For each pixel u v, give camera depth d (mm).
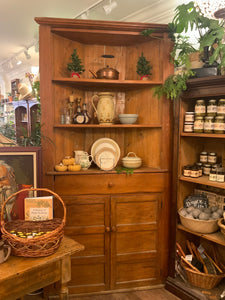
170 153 2213
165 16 2674
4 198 1653
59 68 2215
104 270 2213
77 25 2047
